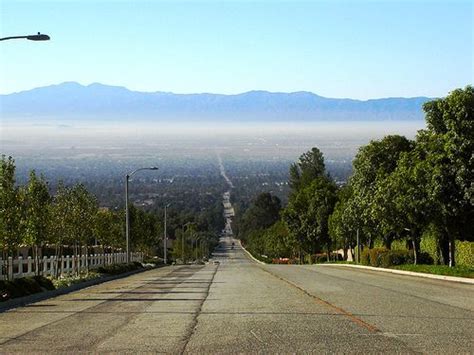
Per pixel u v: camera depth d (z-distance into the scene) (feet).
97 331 57.36
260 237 607.37
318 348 46.62
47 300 93.09
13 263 115.75
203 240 637.71
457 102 133.08
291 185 506.89
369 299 85.61
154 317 67.62
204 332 55.67
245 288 108.99
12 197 107.76
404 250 193.67
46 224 128.16
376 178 199.11
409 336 52.03
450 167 134.72
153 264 277.03
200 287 114.73
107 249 267.18
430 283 120.26
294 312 69.97
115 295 100.17
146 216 315.17
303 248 343.26
